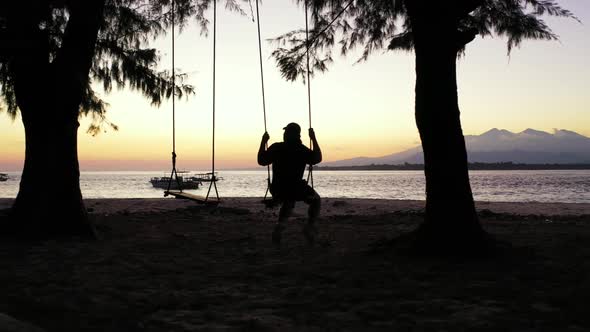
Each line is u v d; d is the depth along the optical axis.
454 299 4.57
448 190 7.02
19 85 9.73
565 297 4.45
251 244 8.51
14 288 5.04
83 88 9.94
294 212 16.69
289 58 10.77
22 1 8.55
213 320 3.96
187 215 14.45
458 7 7.15
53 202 9.54
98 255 7.27
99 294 4.83
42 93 9.71
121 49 11.27
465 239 6.85
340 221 12.98
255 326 3.75
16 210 9.51
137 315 4.08
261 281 5.45
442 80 7.08
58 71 9.70
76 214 9.65
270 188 6.80
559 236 8.86
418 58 7.25
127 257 7.08
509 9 9.69
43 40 9.55
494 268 5.95
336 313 4.14
